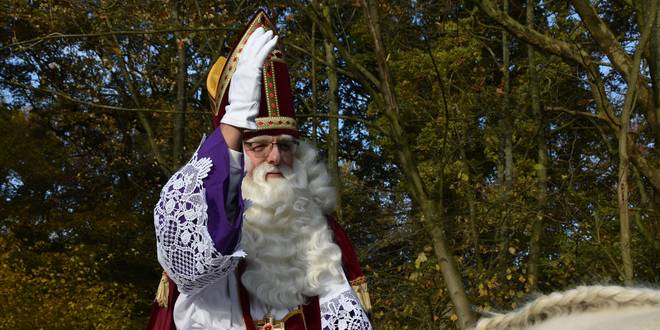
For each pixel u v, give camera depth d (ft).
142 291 58.70
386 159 43.93
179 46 33.04
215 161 6.94
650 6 15.25
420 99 35.99
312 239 8.39
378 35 17.11
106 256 58.08
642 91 16.44
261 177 8.38
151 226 61.21
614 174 31.60
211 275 6.89
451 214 30.83
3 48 20.77
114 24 35.12
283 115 8.59
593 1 22.03
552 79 34.06
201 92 42.06
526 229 30.30
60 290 45.98
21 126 60.95
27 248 54.95
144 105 40.06
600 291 3.49
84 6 35.19
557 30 27.14
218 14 31.65
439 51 34.55
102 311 45.55
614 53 16.51
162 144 41.34
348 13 34.06
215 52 30.96
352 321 8.20
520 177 32.60
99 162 61.93
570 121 33.14
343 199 36.42
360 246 33.53
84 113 49.01
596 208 27.68
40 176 61.00
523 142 34.81
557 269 30.53
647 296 3.40
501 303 27.40
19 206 61.05
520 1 32.68
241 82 7.10
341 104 50.21
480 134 33.24
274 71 8.66
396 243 33.30
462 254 30.58
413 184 17.24
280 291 8.03
